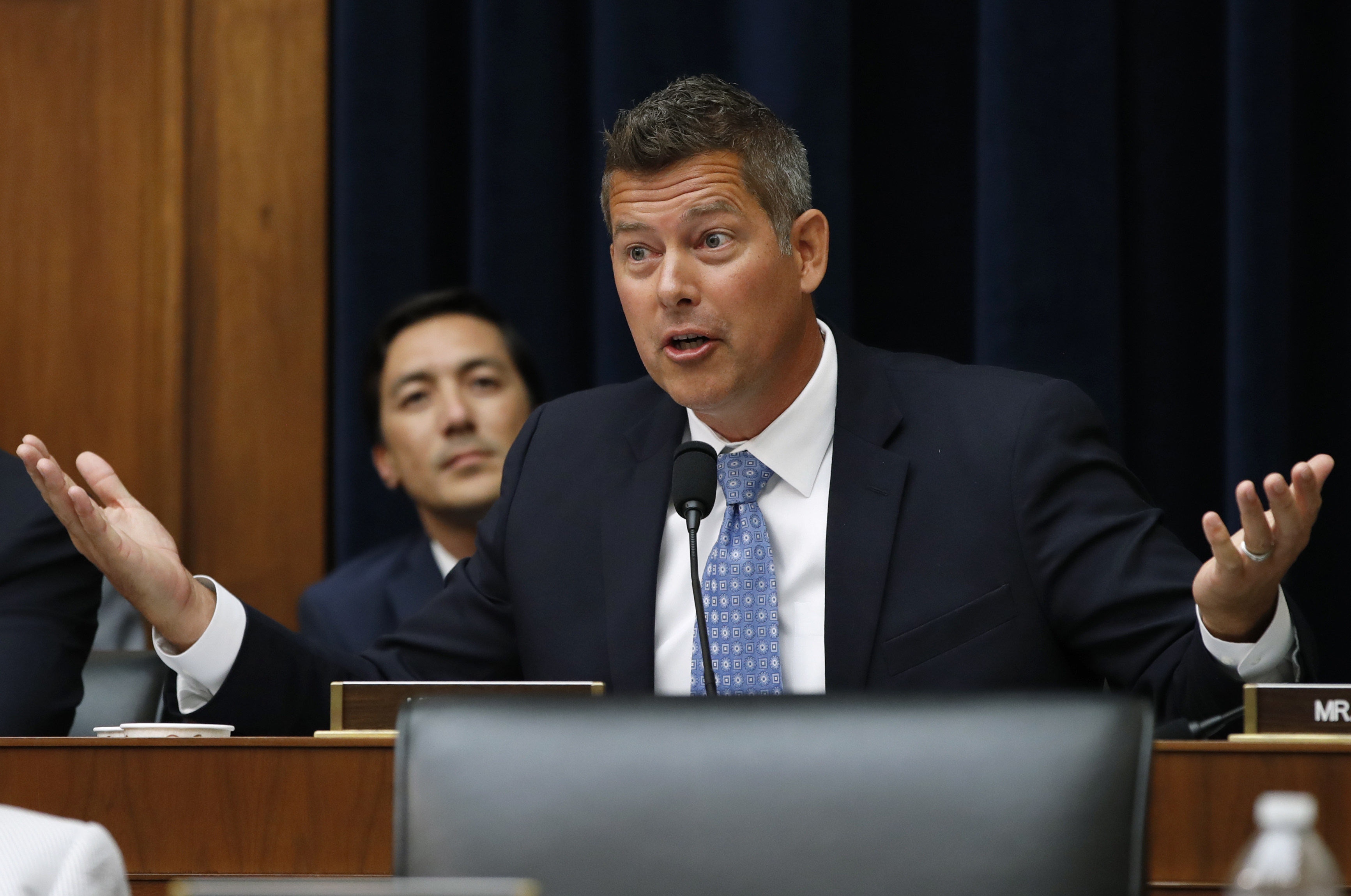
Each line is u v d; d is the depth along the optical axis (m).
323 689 7.24
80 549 6.70
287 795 5.70
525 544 7.65
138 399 13.60
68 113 13.77
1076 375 11.99
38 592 8.31
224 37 13.73
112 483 7.21
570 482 7.75
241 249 13.65
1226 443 12.11
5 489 8.60
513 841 3.41
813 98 12.22
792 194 7.12
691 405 7.05
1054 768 3.28
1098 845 3.22
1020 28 12.12
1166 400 12.64
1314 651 6.38
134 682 8.85
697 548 6.41
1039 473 7.02
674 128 6.90
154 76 13.74
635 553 7.34
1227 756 5.21
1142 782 3.27
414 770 3.53
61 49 13.80
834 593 7.02
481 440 11.93
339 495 12.92
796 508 7.34
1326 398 12.36
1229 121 12.09
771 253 6.97
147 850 5.74
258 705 6.99
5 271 13.70
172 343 13.55
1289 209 12.02
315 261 13.63
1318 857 2.85
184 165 13.64
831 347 7.64
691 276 6.88
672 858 3.36
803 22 12.23
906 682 6.89
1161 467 12.63
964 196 12.85
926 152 12.90
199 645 6.89
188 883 3.08
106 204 13.70
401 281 12.91
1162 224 12.67
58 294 13.68
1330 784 5.12
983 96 12.23
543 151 12.93
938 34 12.91
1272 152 11.95
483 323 12.20
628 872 3.36
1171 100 12.70
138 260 13.67
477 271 12.92
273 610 13.52
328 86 13.69
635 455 7.66
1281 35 11.97
